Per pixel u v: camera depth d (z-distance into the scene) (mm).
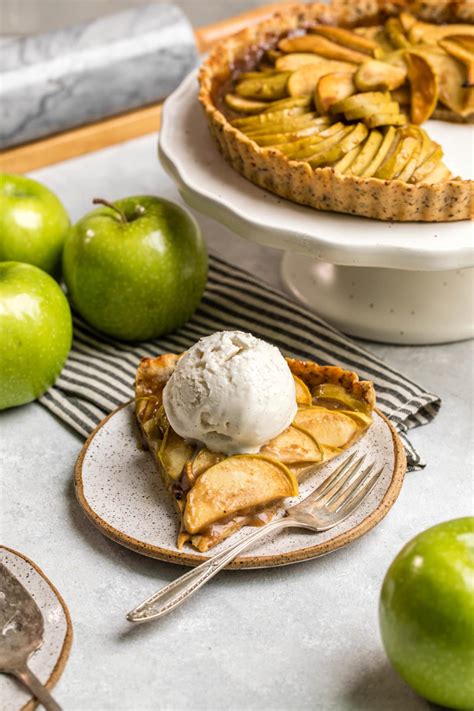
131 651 692
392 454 760
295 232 819
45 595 696
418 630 632
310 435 752
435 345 887
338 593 717
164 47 1161
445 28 985
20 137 1124
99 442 780
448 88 920
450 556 635
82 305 882
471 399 838
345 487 741
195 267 882
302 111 896
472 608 625
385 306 886
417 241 812
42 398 845
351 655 688
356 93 897
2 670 663
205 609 710
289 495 727
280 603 712
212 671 682
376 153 848
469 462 792
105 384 842
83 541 750
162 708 667
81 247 867
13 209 889
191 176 879
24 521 764
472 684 635
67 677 681
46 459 806
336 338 869
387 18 1015
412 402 812
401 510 761
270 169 846
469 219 831
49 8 1724
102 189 1083
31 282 828
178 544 716
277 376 736
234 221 840
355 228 826
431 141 869
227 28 1251
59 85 1119
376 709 665
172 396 742
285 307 899
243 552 713
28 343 817
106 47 1140
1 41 1149
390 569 650
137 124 1166
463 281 881
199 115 946
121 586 724
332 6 1008
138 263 857
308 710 665
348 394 779
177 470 740
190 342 887
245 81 941
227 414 728
